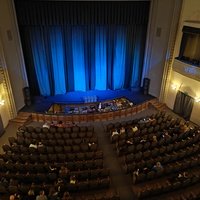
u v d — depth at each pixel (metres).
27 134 11.95
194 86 13.67
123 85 17.86
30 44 15.06
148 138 11.74
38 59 15.61
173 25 13.88
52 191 8.44
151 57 15.91
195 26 12.57
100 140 12.66
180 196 9.24
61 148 10.90
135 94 16.94
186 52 13.72
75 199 9.05
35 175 9.22
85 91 17.53
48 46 15.55
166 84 15.47
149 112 15.55
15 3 13.38
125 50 16.61
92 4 14.41
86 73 17.00
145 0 14.63
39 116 14.43
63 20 14.62
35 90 16.52
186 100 14.42
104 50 16.39
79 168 10.03
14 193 8.80
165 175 10.12
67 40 15.73
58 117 14.31
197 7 12.55
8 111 13.89
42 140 11.52
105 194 9.32
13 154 10.42
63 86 16.95
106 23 15.20
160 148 10.82
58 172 9.65
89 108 15.18
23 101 15.08
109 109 14.97
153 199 9.09
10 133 13.29
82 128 12.67
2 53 12.52
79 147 11.05
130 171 10.19
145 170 9.88
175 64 14.26
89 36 15.84
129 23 15.47
